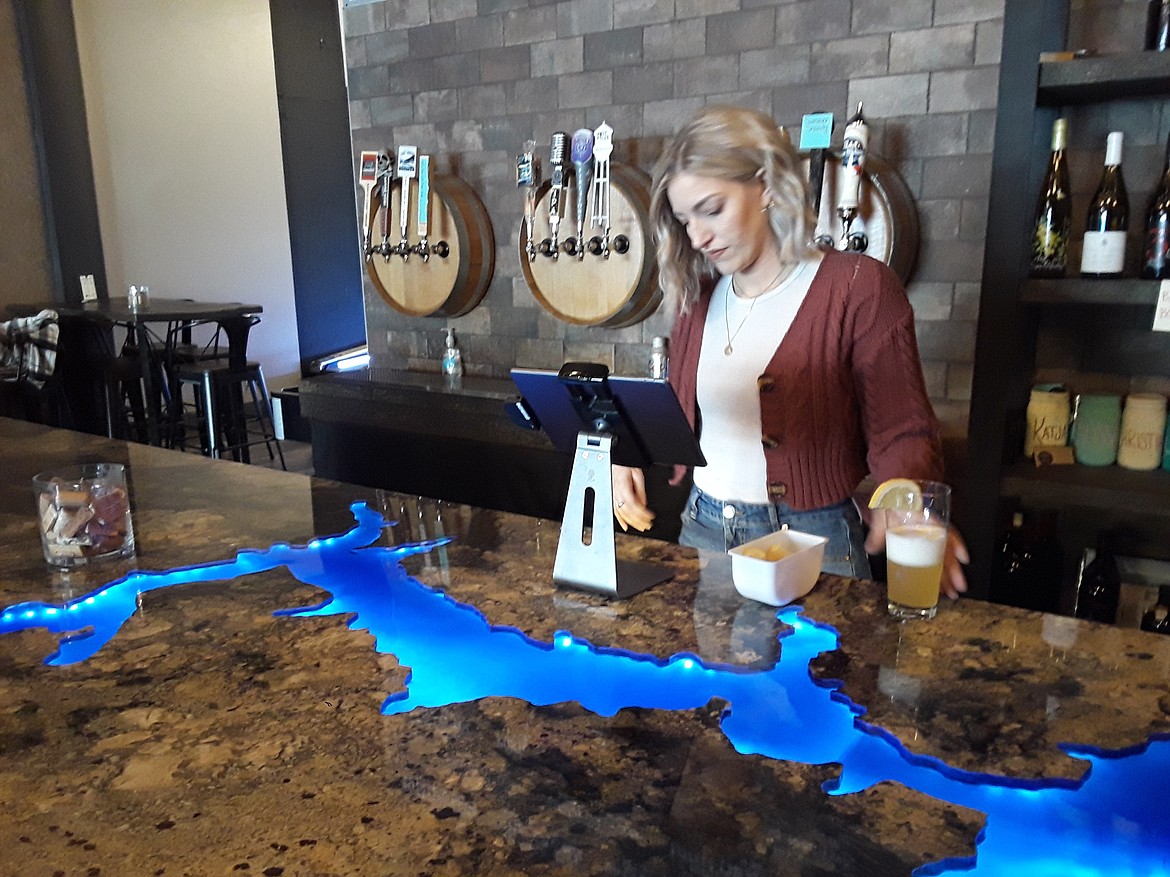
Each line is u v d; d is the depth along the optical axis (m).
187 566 1.44
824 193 2.43
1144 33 2.18
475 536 1.57
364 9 3.39
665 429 1.24
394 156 3.39
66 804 0.83
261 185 6.80
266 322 7.00
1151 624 2.17
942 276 2.47
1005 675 1.03
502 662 1.10
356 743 0.93
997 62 2.30
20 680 1.08
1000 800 0.81
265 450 5.82
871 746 0.90
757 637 1.15
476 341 3.40
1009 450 2.27
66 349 5.11
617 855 0.75
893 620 1.19
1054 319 2.39
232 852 0.76
